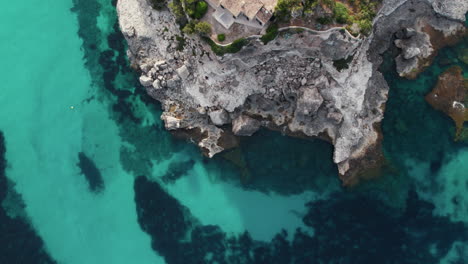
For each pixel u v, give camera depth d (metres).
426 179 63.34
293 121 63.81
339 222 63.72
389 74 63.62
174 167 66.56
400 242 62.38
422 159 63.41
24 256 65.25
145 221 66.06
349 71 60.47
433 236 62.41
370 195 63.28
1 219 66.56
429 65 63.75
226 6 52.97
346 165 62.75
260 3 52.44
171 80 63.44
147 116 67.44
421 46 63.16
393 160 63.09
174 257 64.81
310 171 64.69
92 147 68.00
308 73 60.59
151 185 66.75
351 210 63.59
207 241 65.06
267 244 64.50
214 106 63.16
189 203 66.12
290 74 60.97
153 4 61.62
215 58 59.44
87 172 67.62
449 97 63.41
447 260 61.78
